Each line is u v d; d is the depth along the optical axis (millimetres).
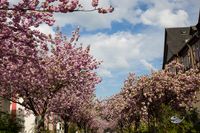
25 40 11805
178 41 57938
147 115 34219
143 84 34188
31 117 43906
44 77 20875
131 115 39531
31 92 22141
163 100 34188
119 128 61031
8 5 10445
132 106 35938
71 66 21344
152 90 34094
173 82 33719
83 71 22391
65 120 34844
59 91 24938
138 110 35781
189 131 30609
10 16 10695
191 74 34969
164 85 33781
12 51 12328
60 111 27922
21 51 13148
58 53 21625
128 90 36250
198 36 41375
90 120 63562
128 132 49031
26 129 43438
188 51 46094
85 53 21922
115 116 50719
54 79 21344
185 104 34031
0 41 11625
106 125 83812
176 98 34031
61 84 22156
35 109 24969
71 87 23266
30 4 10555
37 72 19953
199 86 34156
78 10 10617
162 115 32812
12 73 19156
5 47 12062
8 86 21578
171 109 33188
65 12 10617
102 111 65188
